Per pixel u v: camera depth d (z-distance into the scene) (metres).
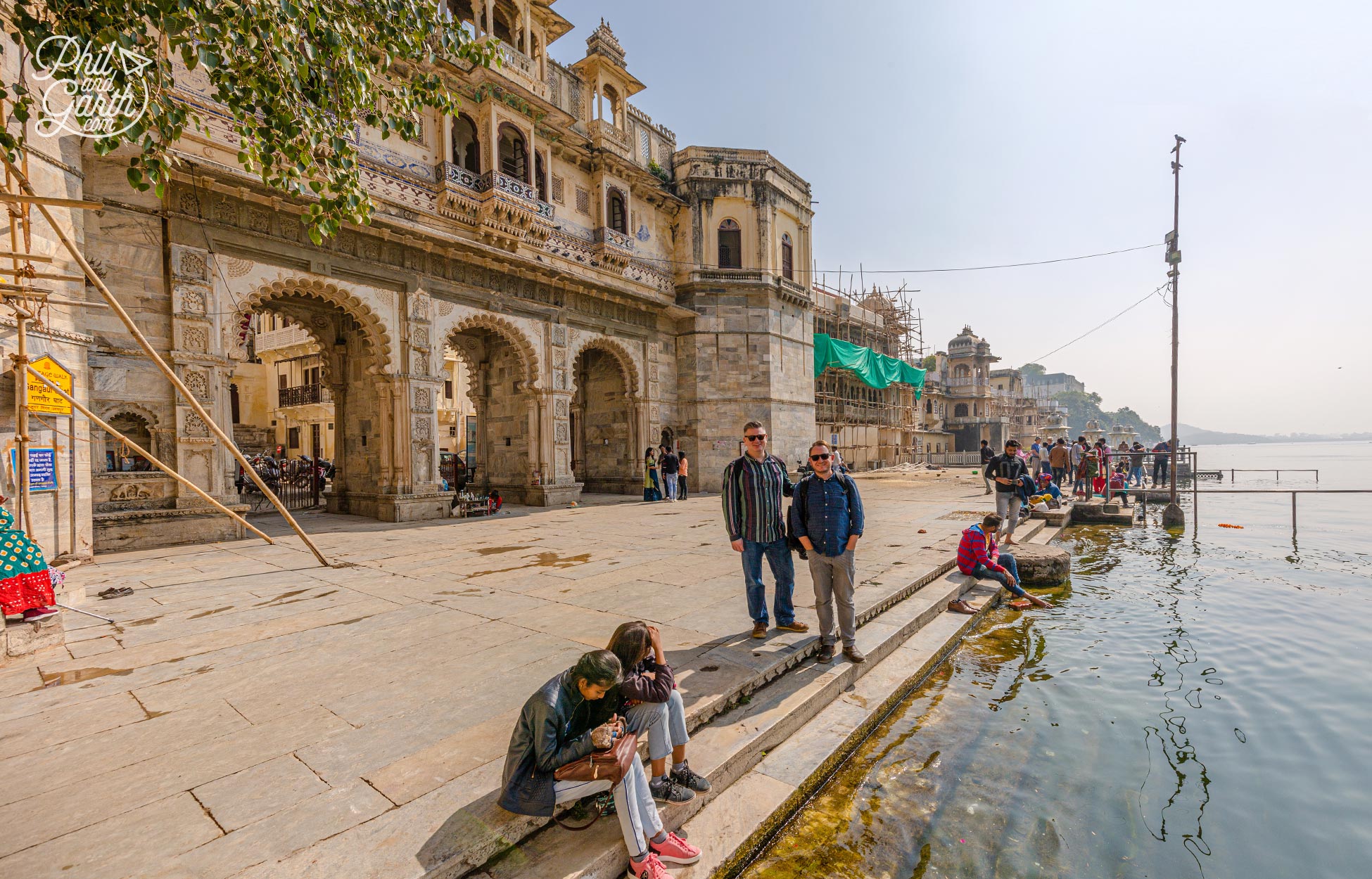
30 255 5.10
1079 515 14.04
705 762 3.11
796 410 22.91
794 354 22.97
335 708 3.45
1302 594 7.51
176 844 2.25
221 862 2.15
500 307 15.16
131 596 6.04
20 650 4.16
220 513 9.81
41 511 7.18
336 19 4.27
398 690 3.70
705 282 20.88
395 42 4.76
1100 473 15.58
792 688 4.10
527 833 2.49
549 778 2.43
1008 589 7.35
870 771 3.57
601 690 2.43
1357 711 4.26
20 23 3.39
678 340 21.42
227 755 2.93
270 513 14.39
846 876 2.69
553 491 16.20
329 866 2.15
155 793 2.59
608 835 2.57
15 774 2.74
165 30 3.54
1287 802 3.23
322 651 4.39
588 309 17.86
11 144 3.78
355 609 5.54
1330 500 19.19
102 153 3.81
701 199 20.97
